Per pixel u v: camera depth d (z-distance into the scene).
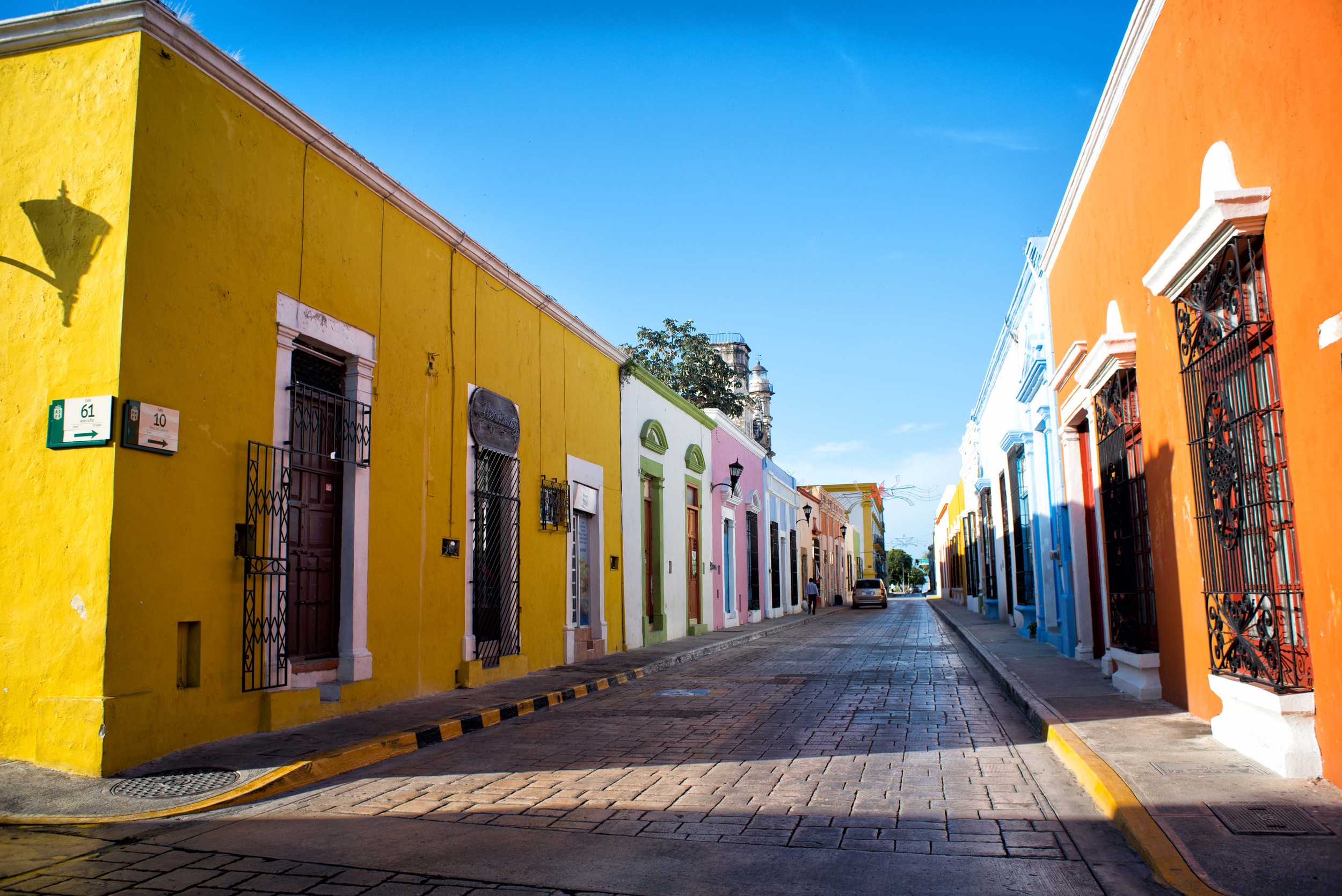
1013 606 19.83
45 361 6.59
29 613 6.40
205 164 7.25
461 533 10.86
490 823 5.24
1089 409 10.86
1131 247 8.75
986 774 6.38
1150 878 4.17
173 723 6.69
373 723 8.12
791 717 9.10
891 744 7.54
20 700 6.37
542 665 12.96
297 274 8.24
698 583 21.77
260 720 7.55
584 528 15.10
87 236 6.62
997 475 22.19
